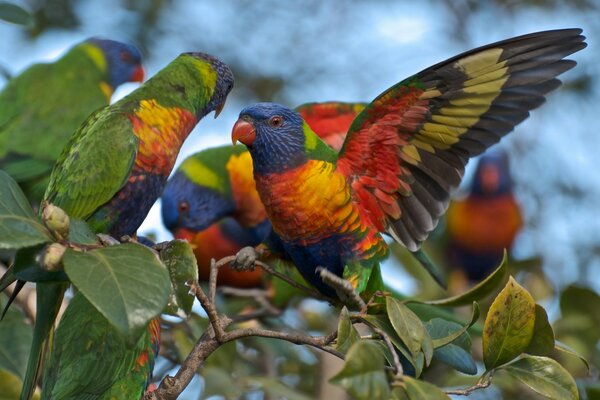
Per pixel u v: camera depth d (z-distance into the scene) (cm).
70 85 871
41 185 805
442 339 426
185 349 657
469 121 520
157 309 328
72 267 332
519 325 421
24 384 471
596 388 563
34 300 642
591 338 689
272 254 587
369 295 563
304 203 533
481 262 1158
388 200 552
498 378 718
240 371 761
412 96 512
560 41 487
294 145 539
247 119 544
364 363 347
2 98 847
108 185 525
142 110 547
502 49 486
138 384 515
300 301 849
